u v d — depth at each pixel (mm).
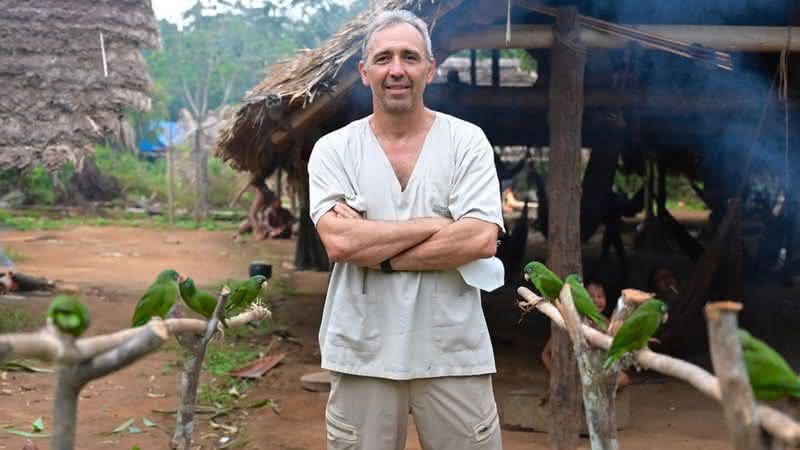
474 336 3426
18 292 12383
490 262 3461
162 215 26469
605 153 11609
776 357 2064
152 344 2160
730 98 8891
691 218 26484
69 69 10500
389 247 3320
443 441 3488
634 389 7867
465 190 3408
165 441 6121
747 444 1786
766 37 6469
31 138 10000
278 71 8672
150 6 11586
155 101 29234
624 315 2691
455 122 3523
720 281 8594
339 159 3498
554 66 6074
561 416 5852
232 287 3422
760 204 16906
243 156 8875
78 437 6168
